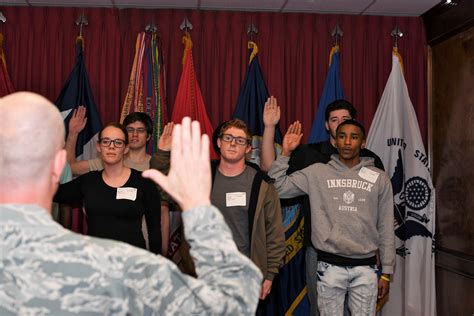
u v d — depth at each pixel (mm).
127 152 3035
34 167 768
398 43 3691
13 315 711
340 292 2623
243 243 2484
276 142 3436
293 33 3658
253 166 2717
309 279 2826
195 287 723
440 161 3455
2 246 726
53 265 724
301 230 3301
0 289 718
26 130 764
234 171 2549
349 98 3658
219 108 3596
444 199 3387
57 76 3494
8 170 757
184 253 2568
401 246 3402
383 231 2689
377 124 3490
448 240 3326
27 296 712
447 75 3385
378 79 3678
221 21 3615
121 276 731
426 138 3658
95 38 3527
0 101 797
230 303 721
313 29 3672
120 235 2475
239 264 746
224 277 742
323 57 3664
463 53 3178
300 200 3133
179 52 3584
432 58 3598
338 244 2576
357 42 3682
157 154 2736
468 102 3109
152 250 2561
